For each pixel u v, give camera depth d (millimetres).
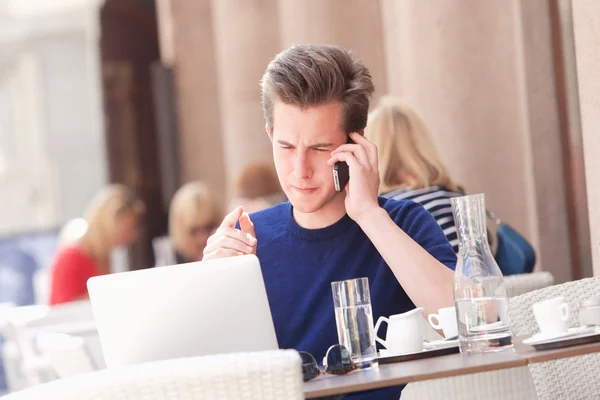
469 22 6836
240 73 10992
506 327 3072
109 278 3039
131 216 10227
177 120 13602
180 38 13570
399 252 3459
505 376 4168
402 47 7215
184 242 9344
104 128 15891
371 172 3566
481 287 3068
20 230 20875
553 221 6383
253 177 8172
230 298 3023
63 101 20672
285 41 9102
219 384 2488
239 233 3561
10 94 20766
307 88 3504
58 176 20812
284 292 3711
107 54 15898
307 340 3645
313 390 2682
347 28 8797
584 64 4855
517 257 5223
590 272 6176
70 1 20078
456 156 6863
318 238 3717
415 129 5082
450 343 3279
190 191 9430
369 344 3064
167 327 3016
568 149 6242
